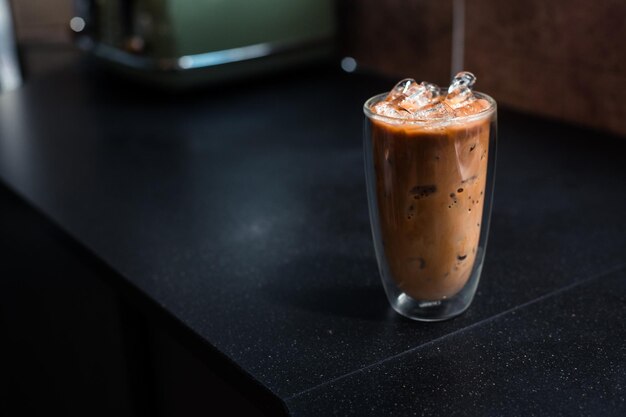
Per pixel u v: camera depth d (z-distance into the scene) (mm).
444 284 674
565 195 889
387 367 636
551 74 1066
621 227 817
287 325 691
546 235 809
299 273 766
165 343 806
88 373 996
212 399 752
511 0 1083
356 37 1364
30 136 1131
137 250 819
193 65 1208
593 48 1009
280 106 1221
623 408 587
